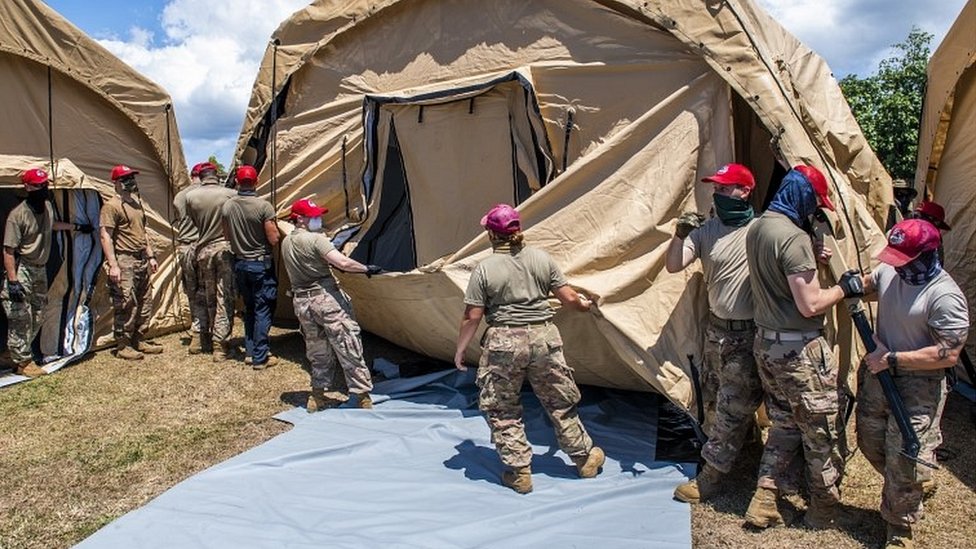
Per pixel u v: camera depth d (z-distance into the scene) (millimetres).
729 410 4281
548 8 5977
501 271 4426
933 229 3609
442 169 6469
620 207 5207
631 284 4984
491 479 4730
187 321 8805
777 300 3875
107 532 3975
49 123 7426
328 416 5852
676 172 5156
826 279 4508
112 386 6762
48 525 4273
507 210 4492
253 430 5711
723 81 5156
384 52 6941
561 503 4316
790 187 3877
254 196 7035
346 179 7270
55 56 7332
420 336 6617
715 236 4387
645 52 5508
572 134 5820
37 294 7074
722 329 4355
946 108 7684
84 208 7699
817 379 3875
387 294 6250
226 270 7496
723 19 5121
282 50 7426
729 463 4320
